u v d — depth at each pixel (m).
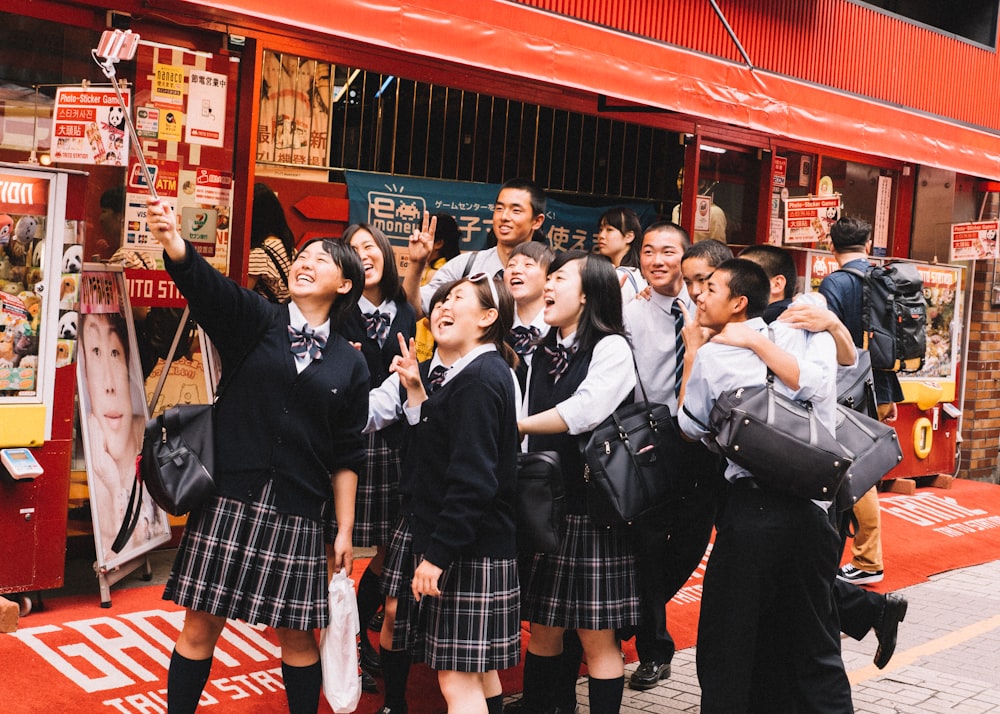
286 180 6.27
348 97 6.50
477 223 7.20
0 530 4.43
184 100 5.65
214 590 3.34
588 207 7.93
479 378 3.44
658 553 4.09
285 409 3.43
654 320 4.70
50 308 4.52
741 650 3.82
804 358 4.03
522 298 4.29
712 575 3.89
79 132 4.56
